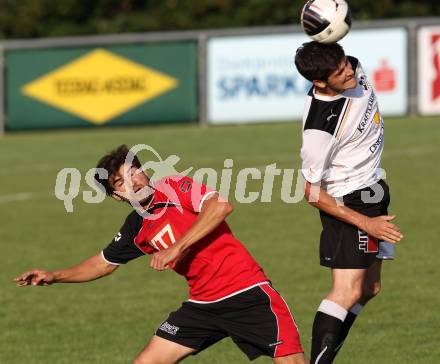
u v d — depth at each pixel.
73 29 97.31
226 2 95.94
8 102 72.62
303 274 35.47
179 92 69.88
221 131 67.12
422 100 66.69
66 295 34.50
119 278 36.44
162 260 19.64
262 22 93.94
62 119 72.00
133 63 70.19
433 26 65.81
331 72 21.20
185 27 95.06
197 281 20.77
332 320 22.08
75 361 27.50
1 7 101.19
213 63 68.88
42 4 99.25
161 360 21.20
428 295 32.19
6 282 36.44
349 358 26.70
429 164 53.81
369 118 22.03
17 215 47.75
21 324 31.33
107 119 71.31
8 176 57.44
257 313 20.52
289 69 67.31
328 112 21.69
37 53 71.44
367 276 23.58
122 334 29.89
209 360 27.20
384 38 66.12
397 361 26.27
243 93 68.62
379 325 29.41
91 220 46.19
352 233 22.28
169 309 32.34
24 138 71.06
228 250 20.62
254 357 20.84
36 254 40.34
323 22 21.00
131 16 97.62
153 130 69.94
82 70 71.12
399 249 38.06
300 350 20.50
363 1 94.50
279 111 68.00
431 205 45.12
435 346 27.30
